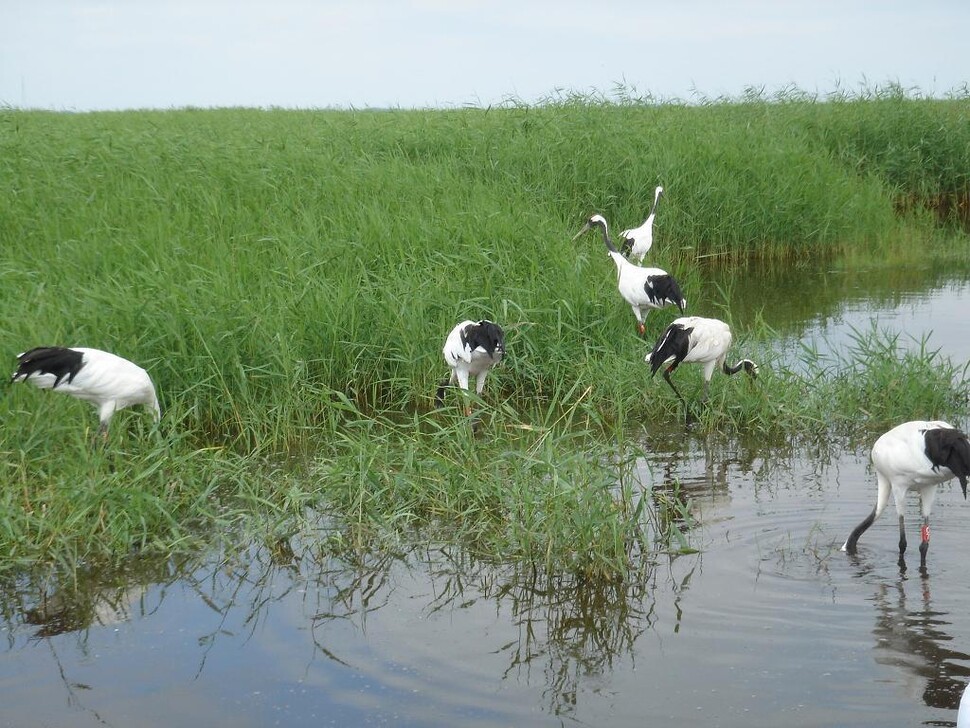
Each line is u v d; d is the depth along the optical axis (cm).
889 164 1959
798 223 1617
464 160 1639
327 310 938
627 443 716
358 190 1299
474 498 668
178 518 661
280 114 2420
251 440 827
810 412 853
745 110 2136
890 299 1319
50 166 1359
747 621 515
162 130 1795
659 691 452
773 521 652
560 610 537
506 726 426
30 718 440
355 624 525
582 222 1541
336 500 683
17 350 792
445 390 887
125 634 518
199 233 1111
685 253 1563
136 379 730
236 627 525
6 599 559
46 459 684
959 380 937
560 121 1753
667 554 602
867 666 468
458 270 1029
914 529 638
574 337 991
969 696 350
